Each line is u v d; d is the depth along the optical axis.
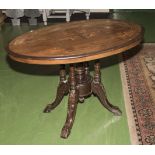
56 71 3.65
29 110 2.73
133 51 4.15
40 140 2.26
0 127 2.47
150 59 3.82
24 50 1.94
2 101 2.94
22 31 5.66
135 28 2.31
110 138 2.23
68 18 6.07
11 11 5.96
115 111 2.54
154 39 4.67
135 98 2.79
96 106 2.72
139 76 3.30
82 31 2.35
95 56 1.82
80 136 2.29
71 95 2.37
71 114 2.34
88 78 2.50
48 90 3.13
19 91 3.15
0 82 3.41
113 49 1.87
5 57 4.25
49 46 2.00
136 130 2.28
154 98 2.76
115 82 3.24
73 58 1.76
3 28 5.94
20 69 3.78
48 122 2.51
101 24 2.53
